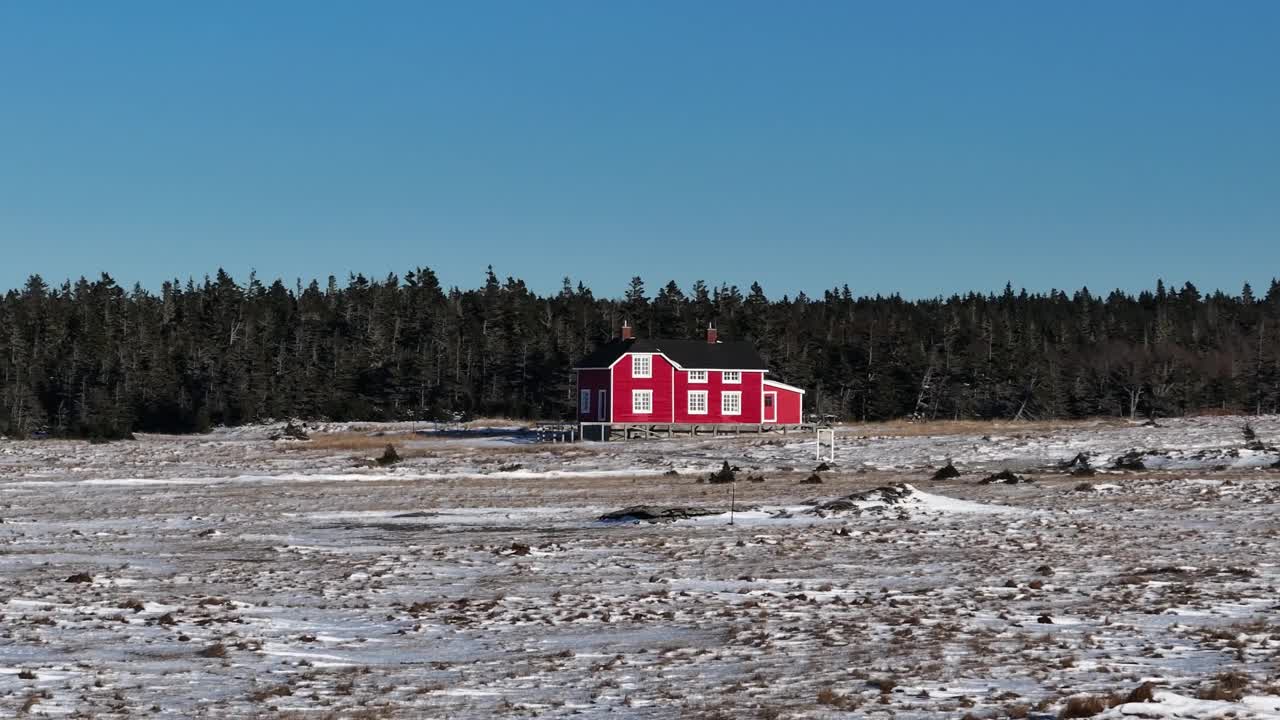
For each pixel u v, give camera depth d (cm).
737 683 2642
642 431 12281
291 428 13738
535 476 8788
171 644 3181
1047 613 3516
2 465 9844
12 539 5659
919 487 7669
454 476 8850
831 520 6047
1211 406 17875
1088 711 2172
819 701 2408
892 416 17425
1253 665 2697
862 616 3519
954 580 4228
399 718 2344
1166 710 2125
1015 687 2511
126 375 17500
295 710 2412
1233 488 7062
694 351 12700
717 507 6725
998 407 17950
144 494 7838
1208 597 3738
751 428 12625
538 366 17962
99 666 2875
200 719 2334
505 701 2492
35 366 18012
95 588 4166
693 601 3844
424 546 5341
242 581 4362
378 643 3216
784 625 3394
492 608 3741
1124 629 3225
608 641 3219
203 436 14688
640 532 5762
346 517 6600
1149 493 7019
